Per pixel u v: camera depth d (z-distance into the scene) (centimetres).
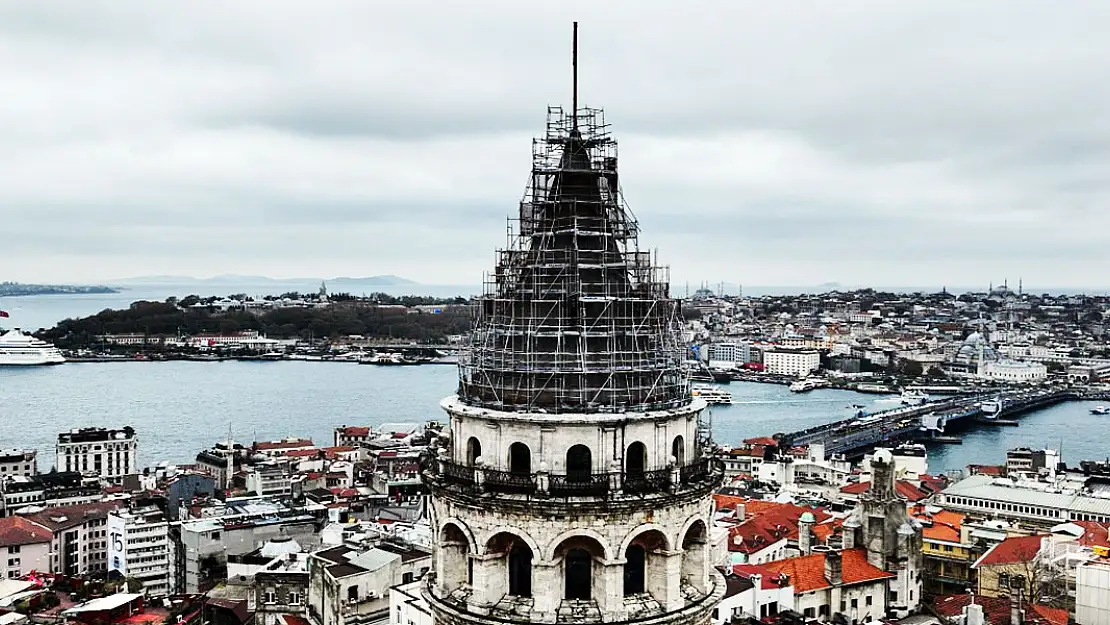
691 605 5653
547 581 5447
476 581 5600
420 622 13612
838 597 16700
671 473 5553
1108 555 18275
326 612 15575
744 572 16525
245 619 17300
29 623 14950
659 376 5822
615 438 5506
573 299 5716
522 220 6116
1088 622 15075
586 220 5959
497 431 5597
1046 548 19338
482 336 6016
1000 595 19088
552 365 5609
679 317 6306
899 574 17275
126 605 16262
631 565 5644
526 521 5450
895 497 17588
